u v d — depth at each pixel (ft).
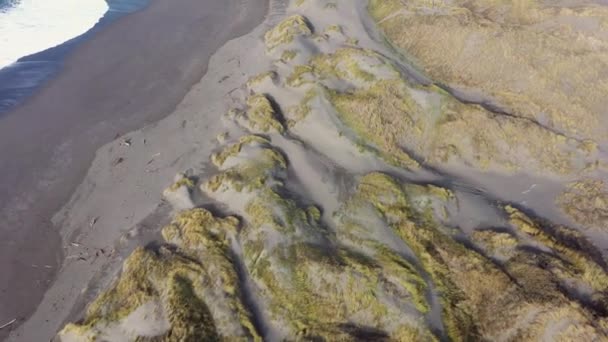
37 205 62.95
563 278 48.16
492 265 49.62
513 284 47.01
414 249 52.65
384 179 60.23
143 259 52.85
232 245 54.08
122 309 47.47
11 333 49.21
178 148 71.51
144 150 71.41
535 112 71.20
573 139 66.64
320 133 68.13
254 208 57.11
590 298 46.98
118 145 72.28
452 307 46.52
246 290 49.24
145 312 46.62
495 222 56.34
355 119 68.54
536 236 54.19
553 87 73.72
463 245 52.70
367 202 57.82
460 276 49.42
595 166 63.67
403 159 64.75
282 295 48.06
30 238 58.70
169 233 56.70
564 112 70.85
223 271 49.90
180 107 80.18
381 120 67.97
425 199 58.03
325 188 60.80
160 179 66.49
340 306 46.85
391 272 49.01
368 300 46.65
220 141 71.61
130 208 62.39
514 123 67.10
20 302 51.90
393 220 55.83
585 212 57.98
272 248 52.01
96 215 61.67
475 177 63.41
